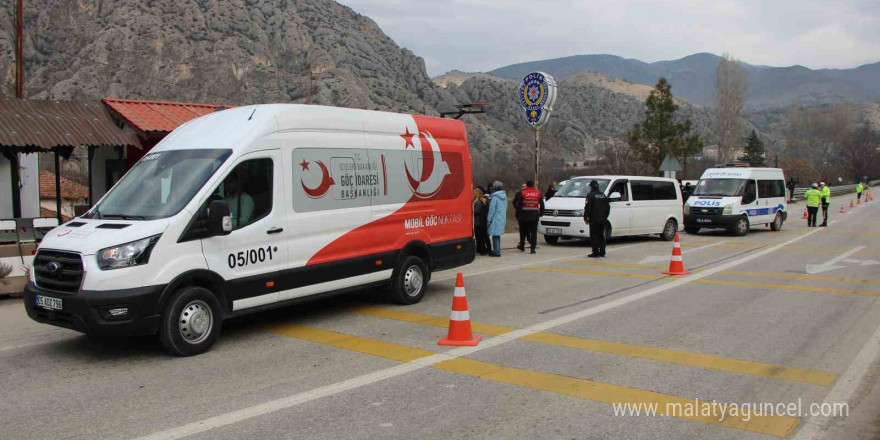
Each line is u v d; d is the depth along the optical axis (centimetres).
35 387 564
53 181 3100
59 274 638
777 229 2311
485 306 927
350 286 846
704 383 562
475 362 632
